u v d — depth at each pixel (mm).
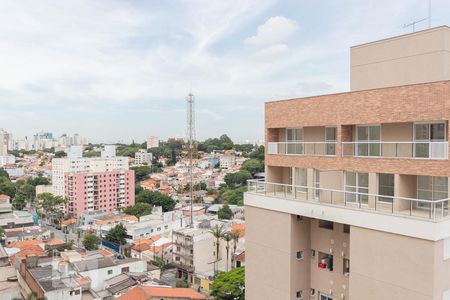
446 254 15094
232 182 174750
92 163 166500
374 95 17891
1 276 60938
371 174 17969
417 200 15500
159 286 51219
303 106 21250
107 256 68812
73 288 47906
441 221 14617
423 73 18594
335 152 19984
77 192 140125
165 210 140125
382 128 18375
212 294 49781
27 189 158375
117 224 99312
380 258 16234
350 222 17391
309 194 20609
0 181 166500
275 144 23078
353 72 21719
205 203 150750
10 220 105375
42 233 96438
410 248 15195
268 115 23422
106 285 56844
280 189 22297
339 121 19375
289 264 20266
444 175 15383
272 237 21203
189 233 76875
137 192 162625
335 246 19797
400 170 16828
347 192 18047
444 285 15016
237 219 105188
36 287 49250
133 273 61031
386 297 16031
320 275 20547
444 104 15406
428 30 18438
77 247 87750
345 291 19391
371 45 20844
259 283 22047
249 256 22703
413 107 16422
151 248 82312
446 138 15938
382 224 16125
